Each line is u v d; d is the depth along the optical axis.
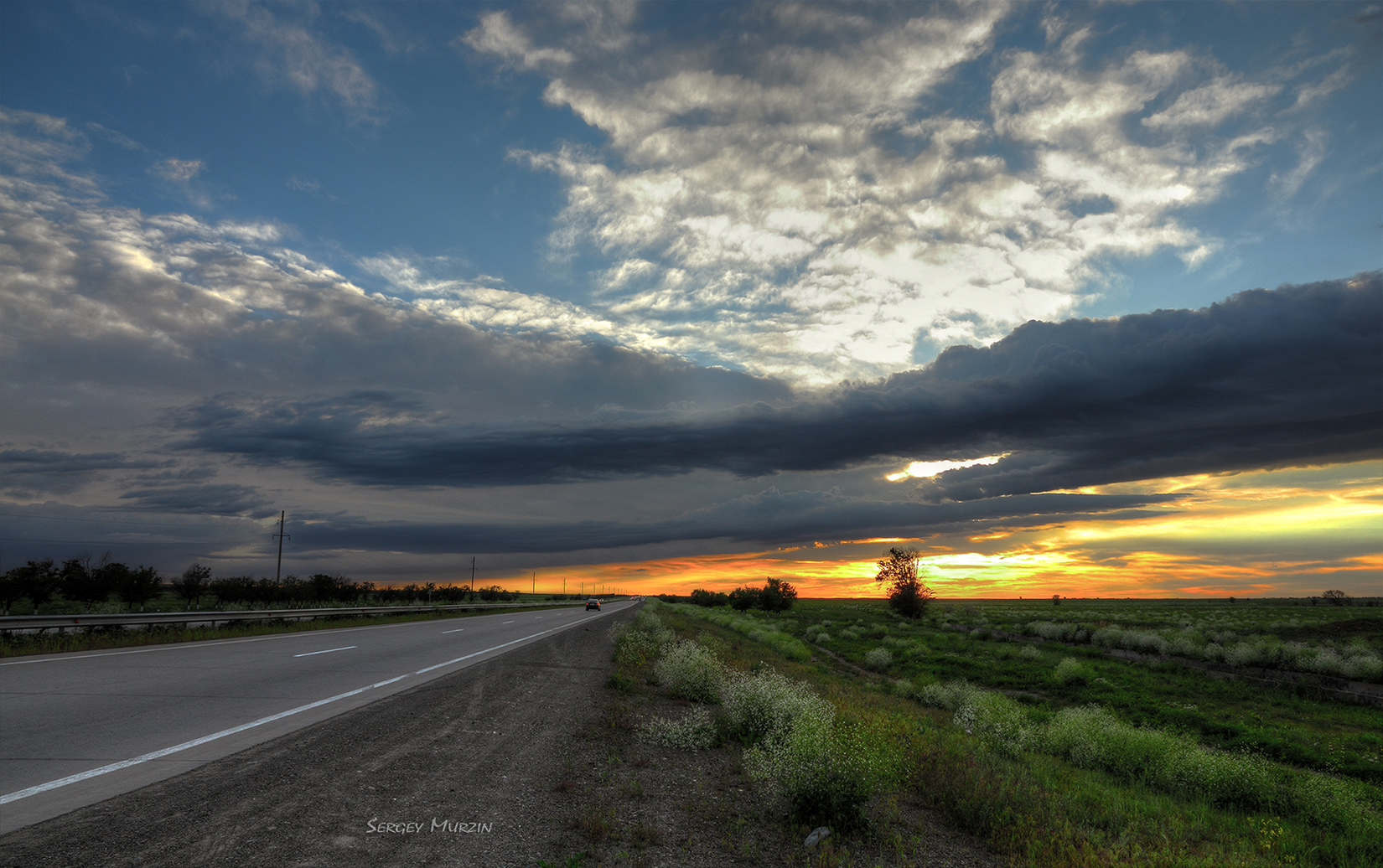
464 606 56.91
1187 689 25.48
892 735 9.58
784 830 5.81
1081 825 7.16
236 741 7.10
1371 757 15.40
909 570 73.31
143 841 4.24
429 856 4.40
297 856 4.18
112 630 18.77
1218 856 6.67
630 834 5.27
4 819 4.53
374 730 8.02
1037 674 29.11
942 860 5.65
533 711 10.02
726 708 10.29
